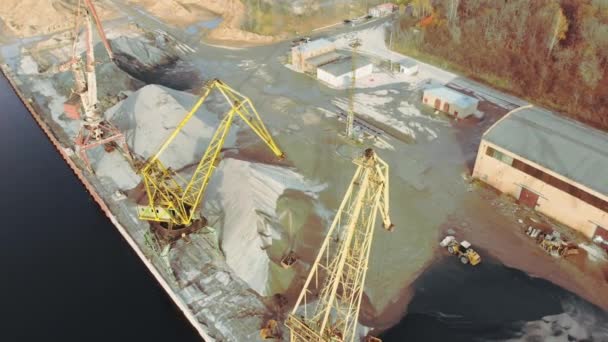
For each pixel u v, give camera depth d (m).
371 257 41.69
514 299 36.09
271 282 39.06
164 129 57.59
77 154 57.78
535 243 43.00
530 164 44.91
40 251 46.28
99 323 38.75
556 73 68.31
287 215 43.66
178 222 40.44
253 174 46.75
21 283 42.59
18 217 51.09
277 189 46.59
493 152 48.12
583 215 42.56
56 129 64.12
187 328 38.16
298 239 42.66
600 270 39.97
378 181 25.95
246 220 42.50
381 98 68.62
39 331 38.09
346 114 64.62
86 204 53.16
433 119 62.88
